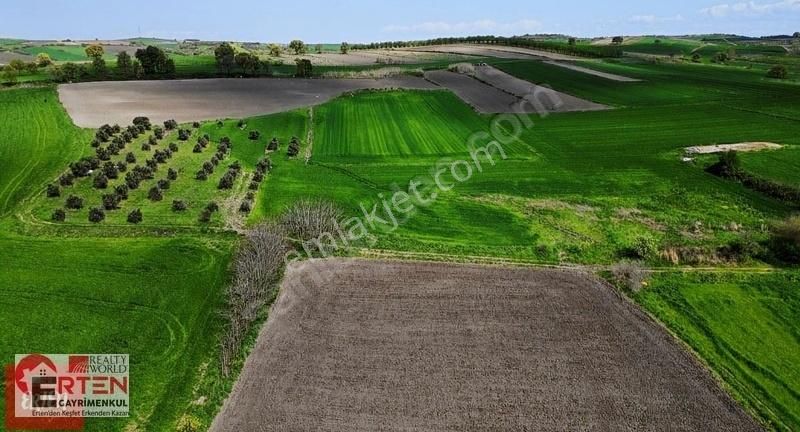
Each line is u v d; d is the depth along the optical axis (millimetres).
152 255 38625
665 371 27641
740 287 35531
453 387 26406
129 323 30984
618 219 46156
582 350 29172
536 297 34219
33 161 56281
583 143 68688
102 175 50719
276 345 29422
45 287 34062
